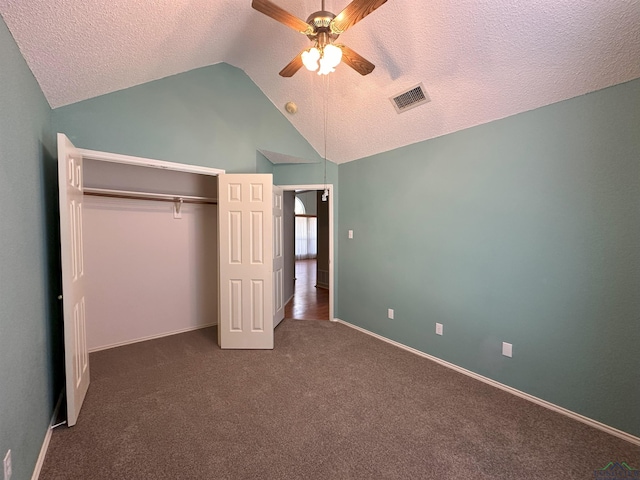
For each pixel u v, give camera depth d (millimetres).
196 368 2801
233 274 3223
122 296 3367
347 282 4129
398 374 2717
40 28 1536
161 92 2924
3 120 1359
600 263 1948
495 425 2006
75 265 2094
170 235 3707
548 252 2188
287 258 5367
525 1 1652
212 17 2230
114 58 2160
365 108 3037
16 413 1372
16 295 1444
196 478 1562
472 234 2666
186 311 3855
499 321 2488
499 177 2459
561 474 1606
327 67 1806
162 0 1804
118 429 1936
